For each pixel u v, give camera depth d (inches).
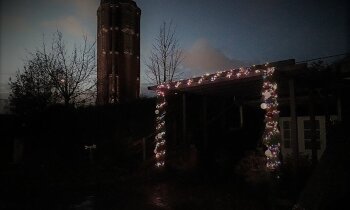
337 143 269.1
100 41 1066.7
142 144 615.5
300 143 542.9
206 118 564.1
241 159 477.7
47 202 365.1
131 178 484.7
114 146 643.5
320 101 504.4
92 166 581.6
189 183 424.5
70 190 432.5
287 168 354.9
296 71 337.1
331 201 231.5
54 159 668.7
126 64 1067.3
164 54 861.2
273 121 344.2
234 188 379.6
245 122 632.4
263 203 311.7
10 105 786.8
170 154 535.2
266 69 344.8
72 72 779.4
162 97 519.2
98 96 842.8
